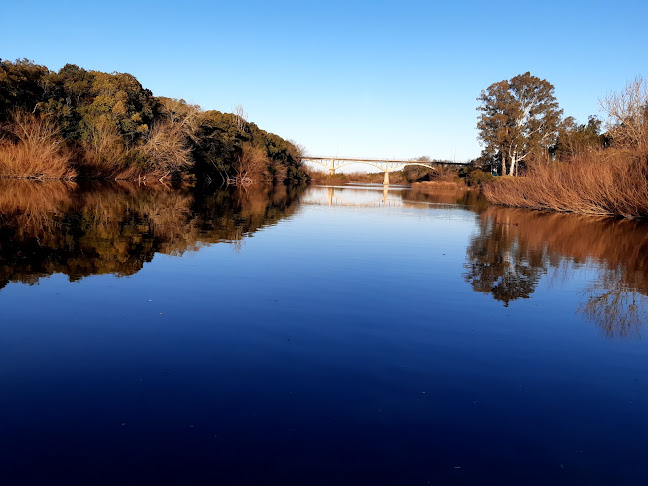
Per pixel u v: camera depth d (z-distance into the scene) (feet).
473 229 54.80
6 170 93.30
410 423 10.72
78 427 10.06
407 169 346.74
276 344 15.31
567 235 50.39
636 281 27.30
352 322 17.95
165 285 22.30
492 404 11.83
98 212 51.31
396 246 38.70
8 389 11.64
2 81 98.12
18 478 8.38
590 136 152.56
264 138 230.68
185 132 143.84
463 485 8.64
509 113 197.16
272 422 10.52
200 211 61.72
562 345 16.42
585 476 9.09
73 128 116.16
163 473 8.66
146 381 12.30
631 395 12.66
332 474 8.82
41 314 17.35
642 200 67.36
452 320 18.76
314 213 70.13
